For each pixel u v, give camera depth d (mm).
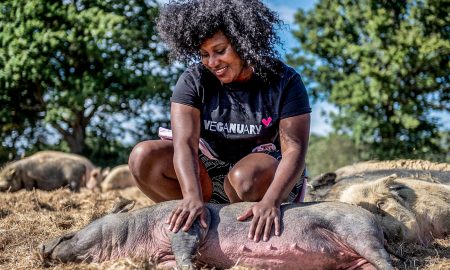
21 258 4832
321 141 19906
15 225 5820
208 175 5035
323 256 4336
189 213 4309
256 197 4688
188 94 4727
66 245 4625
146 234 4570
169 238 4414
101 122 18453
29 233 5539
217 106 4762
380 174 7094
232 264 4410
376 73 18172
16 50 16266
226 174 5074
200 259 4438
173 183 5020
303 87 4758
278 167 4539
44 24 16719
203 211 4355
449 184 6996
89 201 7441
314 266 4367
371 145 19047
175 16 4660
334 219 4379
